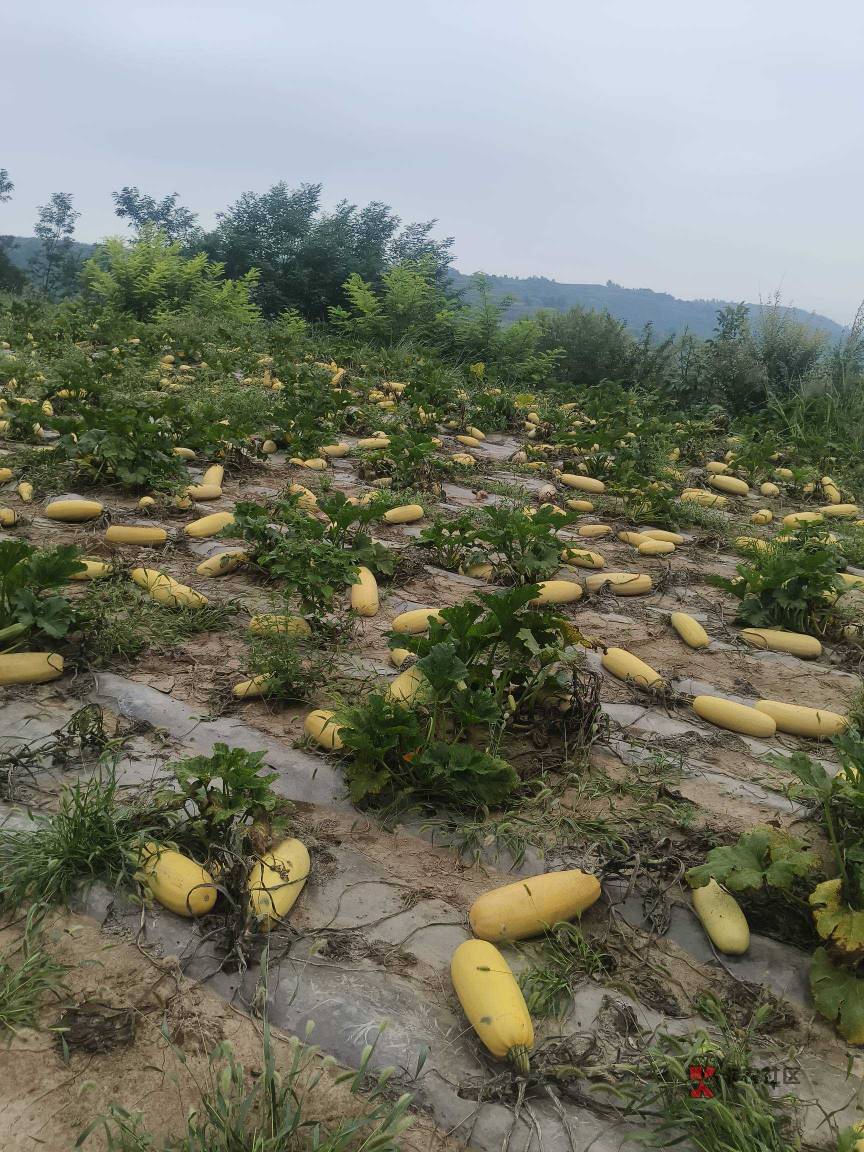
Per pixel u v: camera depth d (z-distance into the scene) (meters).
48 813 3.64
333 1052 2.69
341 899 3.34
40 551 6.10
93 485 8.51
